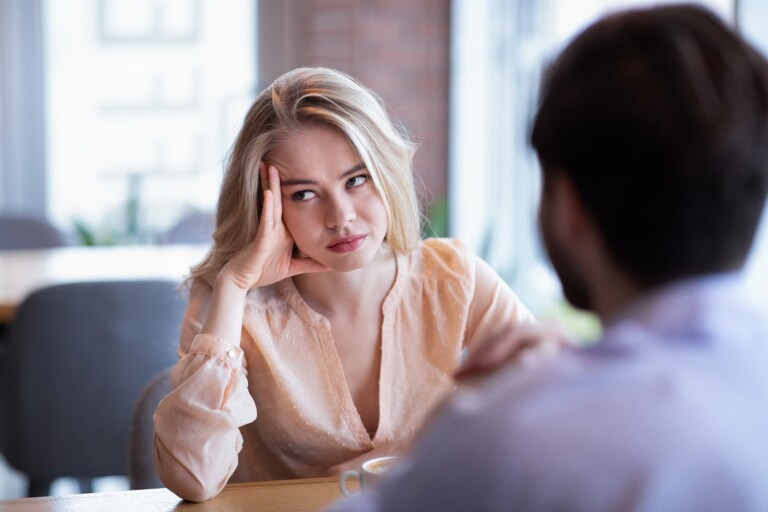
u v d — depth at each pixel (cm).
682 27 62
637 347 61
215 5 492
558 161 64
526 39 431
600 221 63
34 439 238
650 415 57
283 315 147
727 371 60
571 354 63
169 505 119
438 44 490
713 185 60
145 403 154
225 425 122
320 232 134
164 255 344
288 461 146
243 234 138
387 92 489
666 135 59
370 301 148
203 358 127
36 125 485
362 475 103
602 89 61
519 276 437
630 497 55
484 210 472
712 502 56
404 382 148
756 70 61
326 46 491
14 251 374
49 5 481
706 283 63
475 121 475
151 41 491
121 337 236
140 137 493
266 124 133
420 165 493
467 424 59
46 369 235
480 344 76
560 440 57
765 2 228
